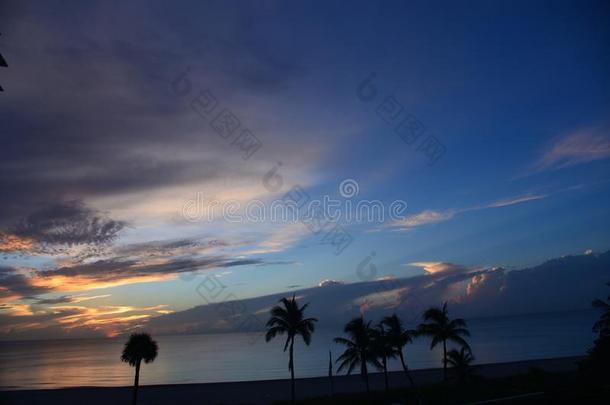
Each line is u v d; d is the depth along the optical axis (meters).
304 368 143.75
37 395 73.88
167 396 69.62
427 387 46.31
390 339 52.19
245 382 82.75
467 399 34.28
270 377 120.06
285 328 47.28
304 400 52.66
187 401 64.31
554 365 77.44
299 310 47.78
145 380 118.25
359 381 78.31
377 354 51.97
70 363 191.50
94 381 116.75
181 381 114.38
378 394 46.78
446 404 35.09
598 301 46.91
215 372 139.12
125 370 151.25
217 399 64.69
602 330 45.31
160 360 198.50
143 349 50.19
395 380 76.38
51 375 135.50
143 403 63.94
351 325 51.84
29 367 170.12
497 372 72.94
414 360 137.75
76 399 69.56
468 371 49.53
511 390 33.97
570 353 128.38
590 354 36.47
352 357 52.25
